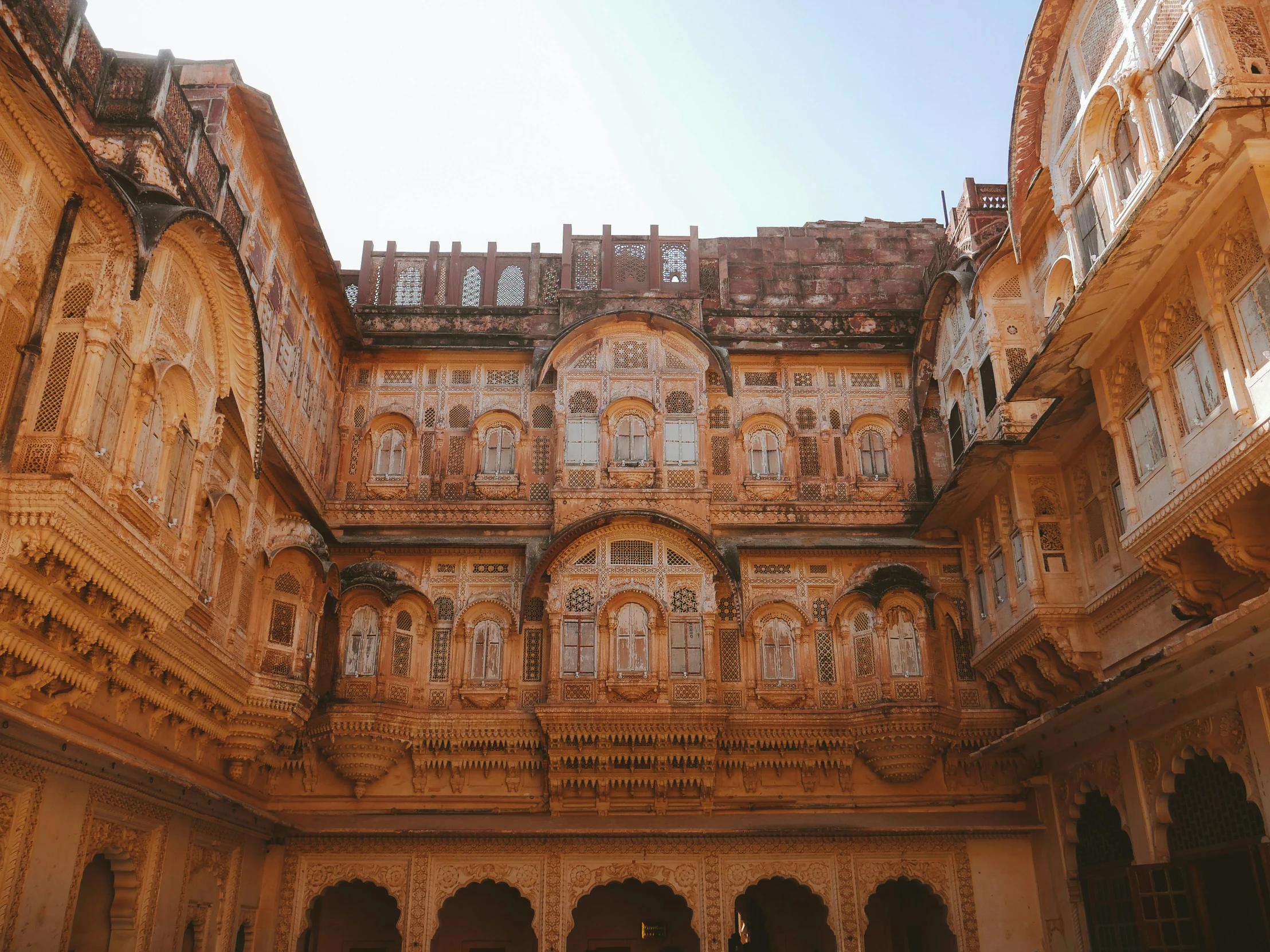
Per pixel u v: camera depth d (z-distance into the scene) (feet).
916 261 68.28
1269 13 32.99
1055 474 50.39
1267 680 34.24
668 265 65.16
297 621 48.78
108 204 30.76
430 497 59.47
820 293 67.46
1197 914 38.22
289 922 50.37
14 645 28.94
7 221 28.22
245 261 43.88
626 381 60.18
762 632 57.00
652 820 52.60
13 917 30.48
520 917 57.98
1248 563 33.88
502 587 56.75
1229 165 31.86
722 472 61.00
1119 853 46.42
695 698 53.21
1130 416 39.65
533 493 59.62
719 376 62.49
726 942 50.39
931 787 54.60
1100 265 36.37
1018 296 52.24
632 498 57.36
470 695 54.13
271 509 49.39
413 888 51.01
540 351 61.62
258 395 39.88
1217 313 33.50
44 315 29.40
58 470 28.04
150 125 33.19
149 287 33.22
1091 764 47.32
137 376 32.32
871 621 55.83
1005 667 52.70
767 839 52.54
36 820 31.73
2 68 26.76
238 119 43.80
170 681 39.11
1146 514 38.34
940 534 58.65
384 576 54.80
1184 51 34.37
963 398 56.90
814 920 58.75
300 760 52.95
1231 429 32.91
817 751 54.34
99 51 33.35
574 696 53.16
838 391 63.10
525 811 53.47
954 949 51.75
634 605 55.31
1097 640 47.34
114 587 30.68
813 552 58.13
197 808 42.80
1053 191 44.57
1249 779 34.99
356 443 60.59
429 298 64.75
